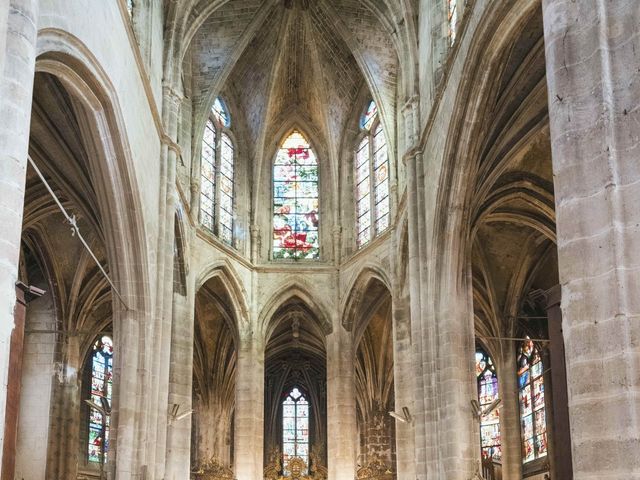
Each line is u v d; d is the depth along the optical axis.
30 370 35.09
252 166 41.38
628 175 12.91
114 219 25.30
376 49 36.97
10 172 12.99
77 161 26.59
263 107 41.00
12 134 13.14
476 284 37.44
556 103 13.80
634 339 12.34
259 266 40.06
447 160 26.05
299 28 39.25
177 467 32.59
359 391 46.91
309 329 46.44
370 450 45.09
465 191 26.16
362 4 35.88
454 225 26.58
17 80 13.39
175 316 33.72
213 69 38.22
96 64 20.86
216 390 45.56
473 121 24.83
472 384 26.41
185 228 34.03
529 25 23.22
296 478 46.03
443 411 26.50
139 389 26.45
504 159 27.69
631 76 13.15
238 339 39.00
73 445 35.22
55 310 35.47
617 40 13.41
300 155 42.50
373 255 37.66
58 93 24.25
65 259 35.41
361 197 40.38
